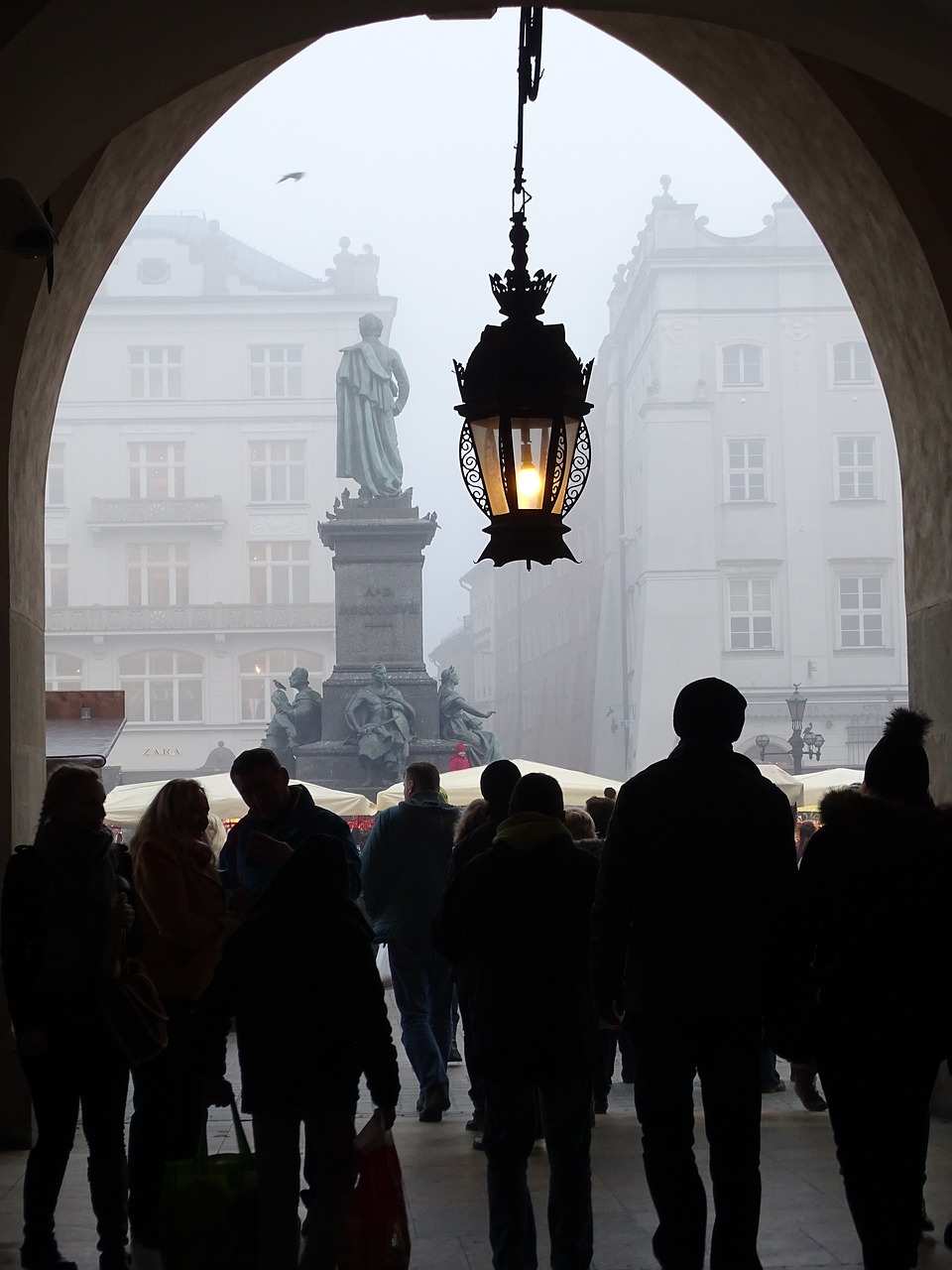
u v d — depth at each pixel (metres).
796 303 55.75
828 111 8.82
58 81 5.53
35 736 9.57
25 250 5.64
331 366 64.44
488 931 5.55
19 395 8.92
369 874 9.62
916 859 5.09
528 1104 5.54
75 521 63.62
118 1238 5.84
